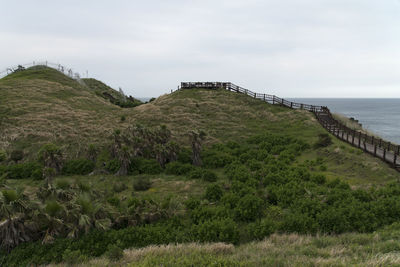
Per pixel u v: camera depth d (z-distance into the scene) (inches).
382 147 856.3
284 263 271.9
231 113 1411.2
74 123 1141.1
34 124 1074.7
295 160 848.3
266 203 522.0
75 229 381.4
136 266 283.6
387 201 461.7
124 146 804.6
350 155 786.8
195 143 871.7
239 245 385.7
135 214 441.4
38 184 703.1
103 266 302.7
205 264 285.1
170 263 291.0
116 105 1780.3
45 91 1510.8
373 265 246.1
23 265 334.6
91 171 815.1
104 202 494.3
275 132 1168.2
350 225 410.0
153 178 757.9
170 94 1798.7
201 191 640.4
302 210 458.6
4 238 362.3
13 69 2030.0
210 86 1809.8
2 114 1120.8
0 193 370.9
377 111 6151.6
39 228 389.4
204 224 414.9
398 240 336.8
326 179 650.2
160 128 1014.4
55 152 810.2
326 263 259.8
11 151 890.7
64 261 338.3
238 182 628.7
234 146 1021.8
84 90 1802.4
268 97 1583.4
